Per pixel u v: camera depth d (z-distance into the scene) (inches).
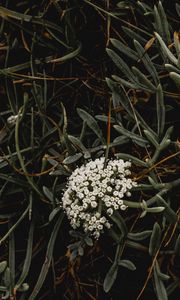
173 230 17.2
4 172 19.8
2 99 20.7
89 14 20.1
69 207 17.2
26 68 20.3
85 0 19.3
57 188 18.6
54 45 20.1
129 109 18.3
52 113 20.0
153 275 17.4
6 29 20.5
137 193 18.7
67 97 20.1
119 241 17.5
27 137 19.5
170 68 17.3
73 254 17.5
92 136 19.5
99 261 19.0
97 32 20.2
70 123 19.7
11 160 18.4
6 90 20.0
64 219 19.0
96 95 19.8
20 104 20.1
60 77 20.3
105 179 16.8
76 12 20.1
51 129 19.1
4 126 19.6
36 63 20.1
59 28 19.8
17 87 20.1
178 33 19.3
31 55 19.4
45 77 19.6
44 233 19.0
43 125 19.2
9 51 20.3
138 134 19.2
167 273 18.1
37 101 19.1
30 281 19.2
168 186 17.5
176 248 17.1
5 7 20.5
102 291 18.9
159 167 18.6
